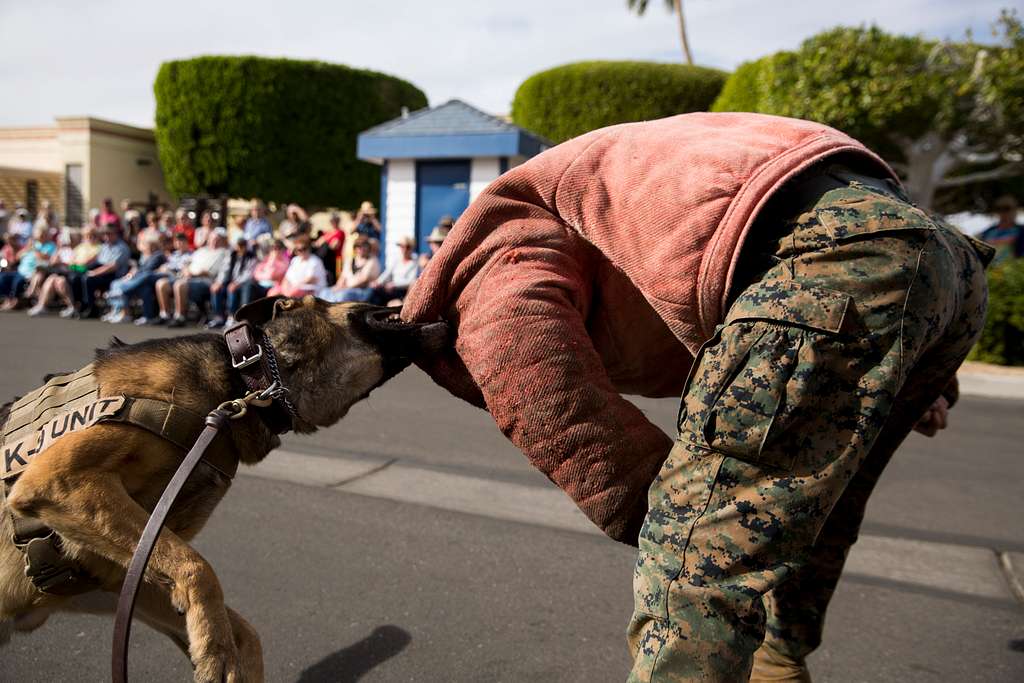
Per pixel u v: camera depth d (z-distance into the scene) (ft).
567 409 5.20
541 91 59.82
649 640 4.66
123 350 6.94
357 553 11.18
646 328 6.25
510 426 5.37
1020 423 21.76
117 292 37.37
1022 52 33.94
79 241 43.65
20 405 6.98
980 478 15.85
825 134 5.50
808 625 6.60
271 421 7.24
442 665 8.33
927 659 8.63
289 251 36.32
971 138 38.29
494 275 5.64
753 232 5.11
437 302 5.99
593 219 5.65
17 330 33.71
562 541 11.82
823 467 4.55
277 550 11.21
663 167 5.44
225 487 7.13
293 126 64.80
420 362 6.40
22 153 85.25
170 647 8.68
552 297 5.47
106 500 6.06
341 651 8.55
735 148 5.29
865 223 4.74
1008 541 12.25
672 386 6.70
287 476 14.57
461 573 10.61
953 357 5.77
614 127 6.18
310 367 7.48
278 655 8.44
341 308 7.90
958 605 9.98
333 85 65.92
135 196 79.92
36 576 6.30
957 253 5.41
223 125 63.46
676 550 4.64
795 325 4.56
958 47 35.45
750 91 45.78
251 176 64.69
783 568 4.53
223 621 6.04
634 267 5.42
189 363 6.94
